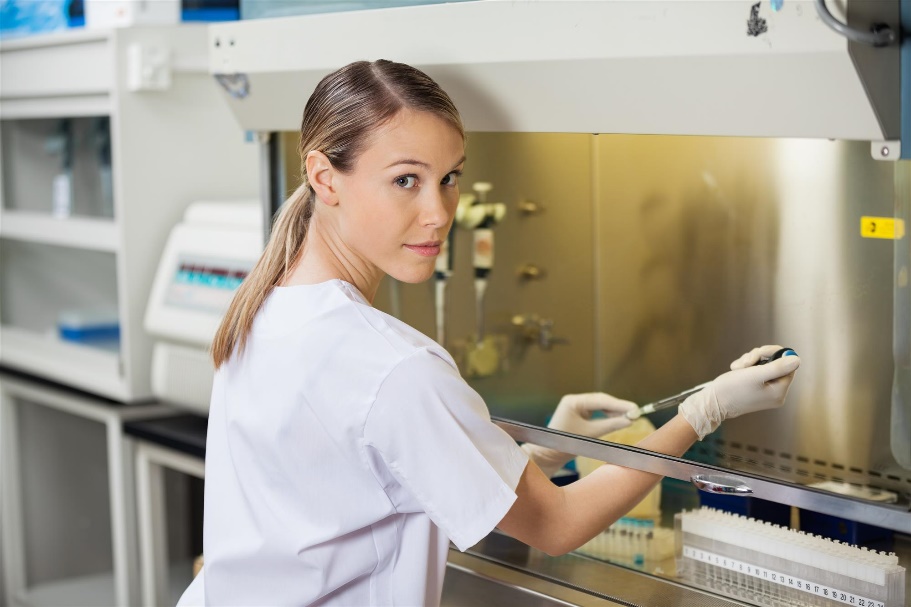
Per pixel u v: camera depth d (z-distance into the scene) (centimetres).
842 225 139
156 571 258
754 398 137
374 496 117
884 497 136
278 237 126
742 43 114
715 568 147
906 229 130
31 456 312
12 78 289
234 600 125
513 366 188
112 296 289
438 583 128
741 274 155
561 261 180
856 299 138
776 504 155
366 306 117
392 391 110
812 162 143
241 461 122
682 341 165
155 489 256
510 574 155
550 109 140
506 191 183
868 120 113
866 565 130
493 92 143
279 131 188
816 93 114
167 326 244
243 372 123
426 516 121
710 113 125
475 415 113
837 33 107
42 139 292
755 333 154
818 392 143
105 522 327
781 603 137
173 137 260
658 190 166
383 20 149
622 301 173
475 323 190
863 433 138
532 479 119
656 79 125
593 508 122
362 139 116
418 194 119
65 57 266
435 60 144
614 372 176
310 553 117
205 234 245
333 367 113
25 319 312
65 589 306
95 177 276
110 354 266
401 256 121
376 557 121
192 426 249
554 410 181
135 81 248
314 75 162
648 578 149
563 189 178
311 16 159
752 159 152
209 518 128
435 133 117
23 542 311
